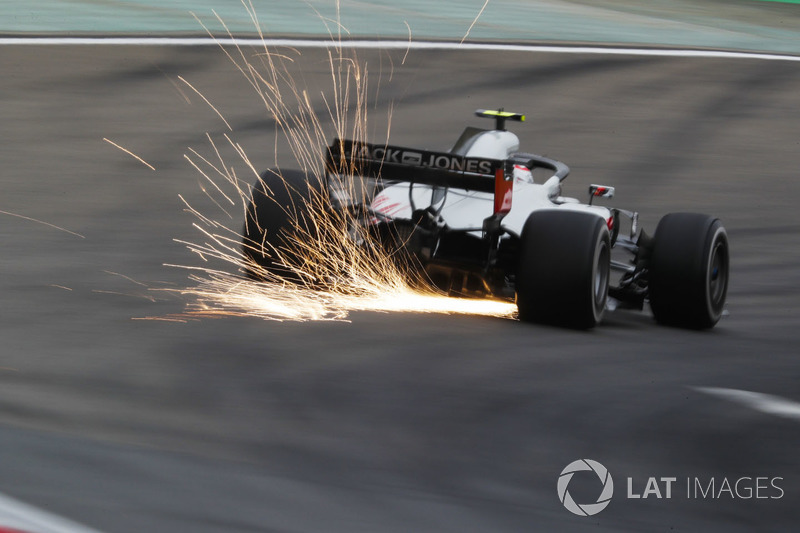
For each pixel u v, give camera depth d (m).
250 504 12.20
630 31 77.62
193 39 60.72
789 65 67.88
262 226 22.31
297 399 15.98
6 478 12.33
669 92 58.94
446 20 75.19
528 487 13.30
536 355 19.14
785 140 51.47
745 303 27.23
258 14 70.12
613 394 17.14
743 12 93.25
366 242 22.39
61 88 49.91
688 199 40.88
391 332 20.00
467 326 20.95
